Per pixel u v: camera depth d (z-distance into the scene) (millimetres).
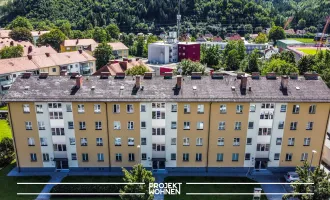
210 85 46750
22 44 135250
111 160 48062
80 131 46500
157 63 154625
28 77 48312
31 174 47875
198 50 158875
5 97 44781
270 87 46281
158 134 46625
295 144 46844
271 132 46219
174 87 46344
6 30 190500
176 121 45781
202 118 45562
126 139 46906
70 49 160250
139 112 45406
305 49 153750
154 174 47562
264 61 133000
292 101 43875
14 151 51562
